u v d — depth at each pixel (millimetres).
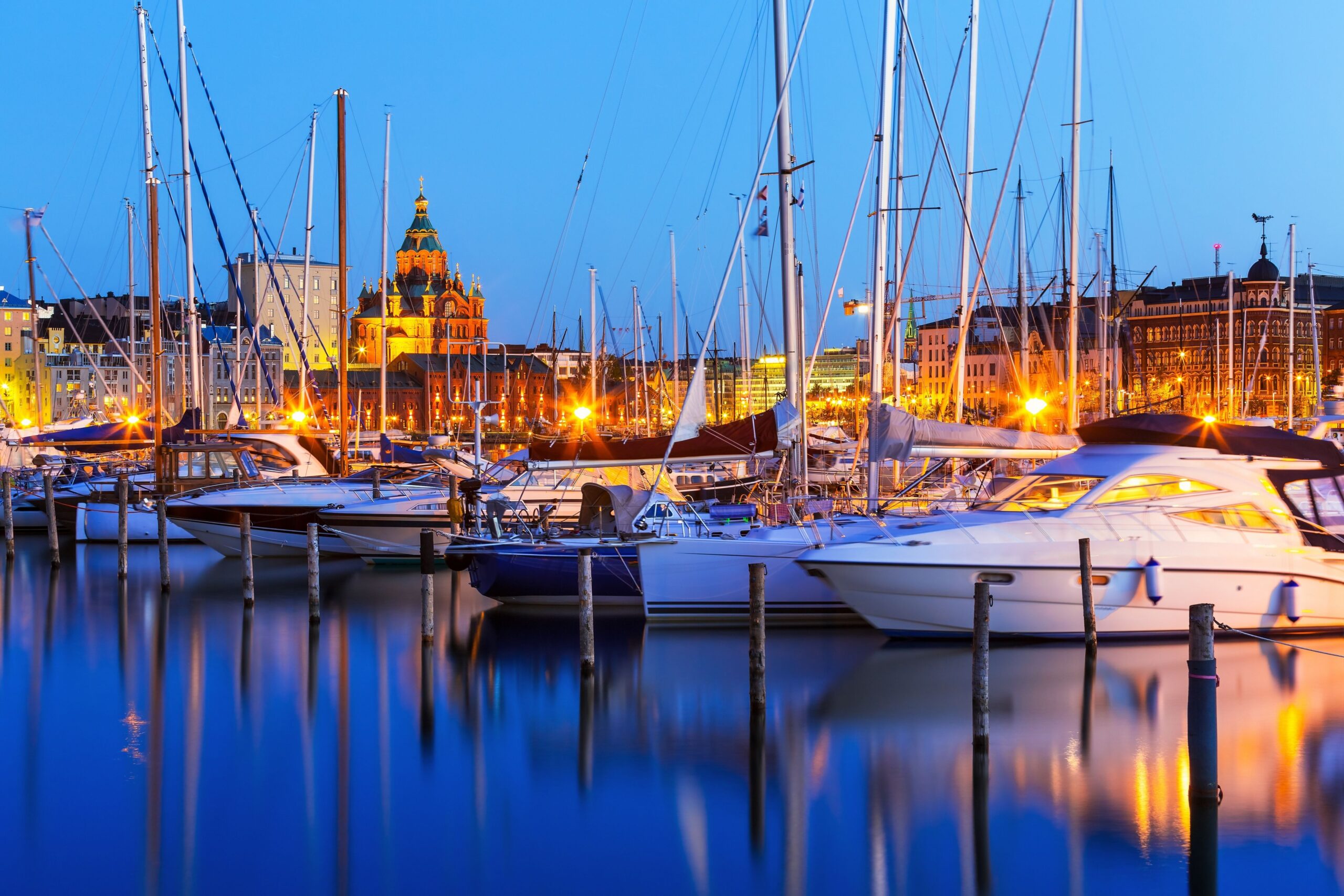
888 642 24938
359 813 17047
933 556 23438
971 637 24344
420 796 17703
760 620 20734
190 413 47188
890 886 14727
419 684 23609
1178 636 24375
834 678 23031
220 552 40219
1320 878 14734
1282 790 17312
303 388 60969
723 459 26234
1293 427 45812
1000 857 15398
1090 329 115938
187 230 53188
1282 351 167000
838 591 24109
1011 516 24281
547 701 22297
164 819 16812
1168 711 20734
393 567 38000
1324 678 22703
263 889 14633
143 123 45312
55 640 27844
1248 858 15258
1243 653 24297
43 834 16297
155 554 41969
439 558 37531
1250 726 20062
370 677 24281
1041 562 23516
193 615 30531
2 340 171375
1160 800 17047
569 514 33844
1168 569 23562
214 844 15938
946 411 40375
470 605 31422
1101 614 23844
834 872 15070
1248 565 23891
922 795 17391
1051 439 28016
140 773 18750
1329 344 187500
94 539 44469
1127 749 19062
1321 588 24328
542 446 26094
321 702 22562
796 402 28469
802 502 28359
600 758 19234
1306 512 24422
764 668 21031
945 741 19594
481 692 23000
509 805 17312
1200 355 174875
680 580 26297
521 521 29938
